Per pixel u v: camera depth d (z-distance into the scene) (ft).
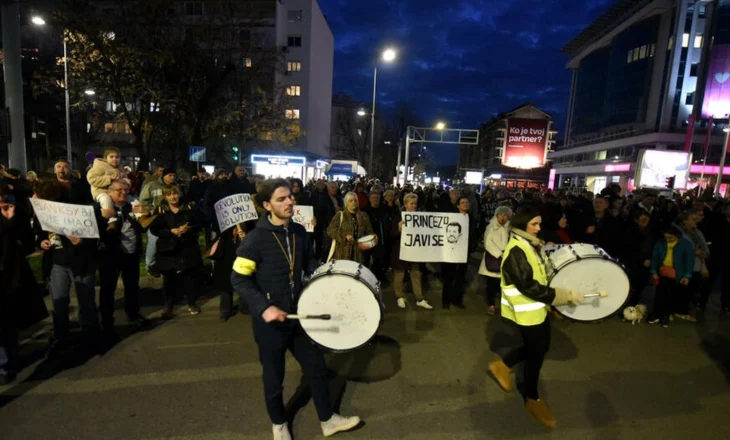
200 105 59.36
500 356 15.61
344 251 19.57
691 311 22.47
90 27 51.47
